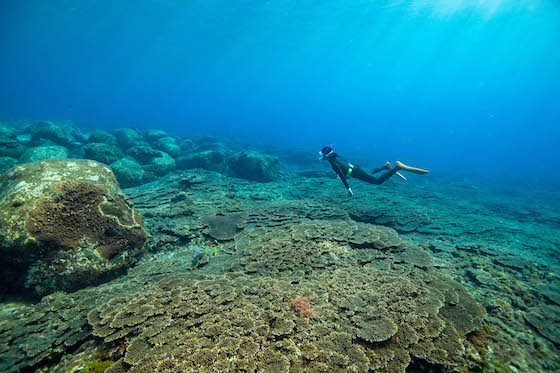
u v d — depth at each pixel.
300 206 8.34
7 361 2.51
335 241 5.50
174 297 3.28
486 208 12.34
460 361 2.62
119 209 5.26
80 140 20.25
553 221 10.27
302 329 2.76
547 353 2.86
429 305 3.26
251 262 4.62
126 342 2.68
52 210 4.38
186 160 15.70
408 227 7.73
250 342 2.50
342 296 3.44
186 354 2.35
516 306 3.77
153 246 5.95
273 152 31.45
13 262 3.93
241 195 10.29
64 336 2.82
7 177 5.07
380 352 2.58
